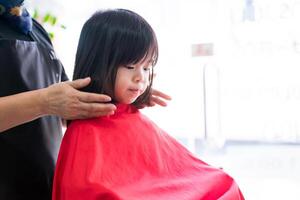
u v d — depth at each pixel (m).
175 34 1.65
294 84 1.50
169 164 0.69
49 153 0.74
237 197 0.68
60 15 1.78
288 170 1.62
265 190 1.61
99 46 0.66
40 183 0.72
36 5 1.72
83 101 0.58
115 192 0.54
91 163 0.56
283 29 1.48
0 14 0.73
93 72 0.66
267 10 1.49
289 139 1.57
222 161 1.67
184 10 1.63
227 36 1.57
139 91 0.69
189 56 1.63
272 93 1.54
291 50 1.48
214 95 1.62
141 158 0.65
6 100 0.59
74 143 0.59
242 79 1.58
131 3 1.71
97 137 0.61
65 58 1.66
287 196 1.57
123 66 0.66
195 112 1.66
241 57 1.56
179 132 1.68
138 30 0.66
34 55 0.76
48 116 0.75
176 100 1.67
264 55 1.53
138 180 0.61
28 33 0.78
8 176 0.68
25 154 0.70
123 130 0.66
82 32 0.69
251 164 1.65
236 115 1.62
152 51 0.68
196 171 0.71
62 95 0.57
